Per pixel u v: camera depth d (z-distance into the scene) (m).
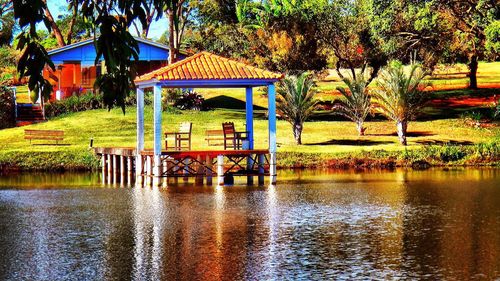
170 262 14.78
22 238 17.72
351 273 13.66
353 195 26.20
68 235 18.12
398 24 48.78
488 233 18.00
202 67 30.36
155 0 8.18
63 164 37.94
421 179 31.80
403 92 41.22
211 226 19.38
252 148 31.78
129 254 15.62
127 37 8.00
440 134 45.00
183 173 30.17
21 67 7.79
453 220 20.22
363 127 46.34
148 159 30.64
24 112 49.44
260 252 15.77
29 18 7.52
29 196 26.75
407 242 16.83
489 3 44.47
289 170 36.94
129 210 22.70
